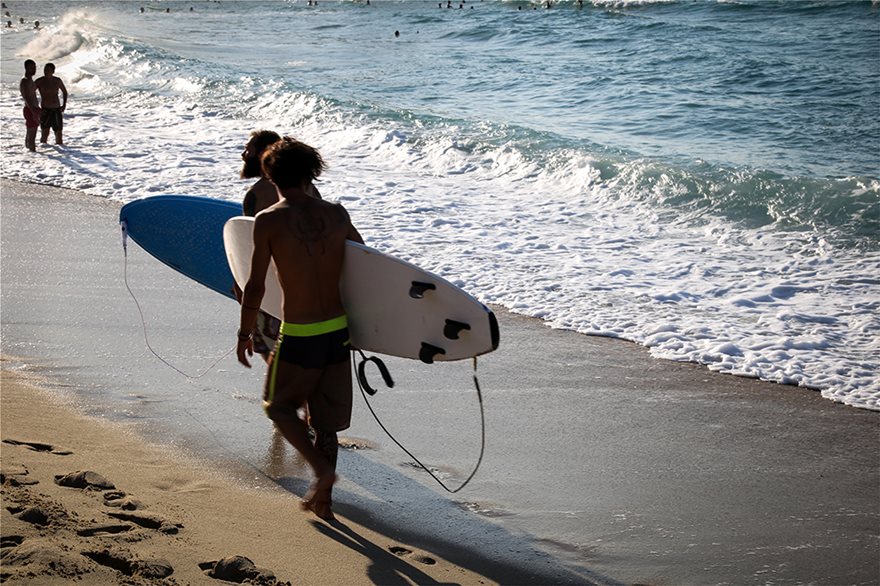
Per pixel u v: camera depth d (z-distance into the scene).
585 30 33.34
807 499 4.27
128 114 18.02
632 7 42.38
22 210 10.18
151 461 4.30
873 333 6.67
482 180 12.18
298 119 16.77
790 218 9.84
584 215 10.32
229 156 13.49
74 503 3.51
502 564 3.62
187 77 22.41
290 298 3.59
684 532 3.94
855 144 14.70
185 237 5.46
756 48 26.78
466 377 5.81
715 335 6.66
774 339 6.57
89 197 10.90
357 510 4.04
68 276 7.68
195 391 5.33
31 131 13.80
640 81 21.94
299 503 4.01
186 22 51.06
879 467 4.62
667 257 8.73
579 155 12.52
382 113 16.48
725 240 9.30
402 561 3.55
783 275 8.11
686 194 10.77
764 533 3.95
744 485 4.41
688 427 5.11
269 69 26.95
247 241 4.20
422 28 40.34
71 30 37.84
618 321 6.98
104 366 5.68
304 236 3.54
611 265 8.45
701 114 17.64
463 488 4.31
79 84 23.06
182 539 3.36
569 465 4.59
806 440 4.96
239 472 4.29
